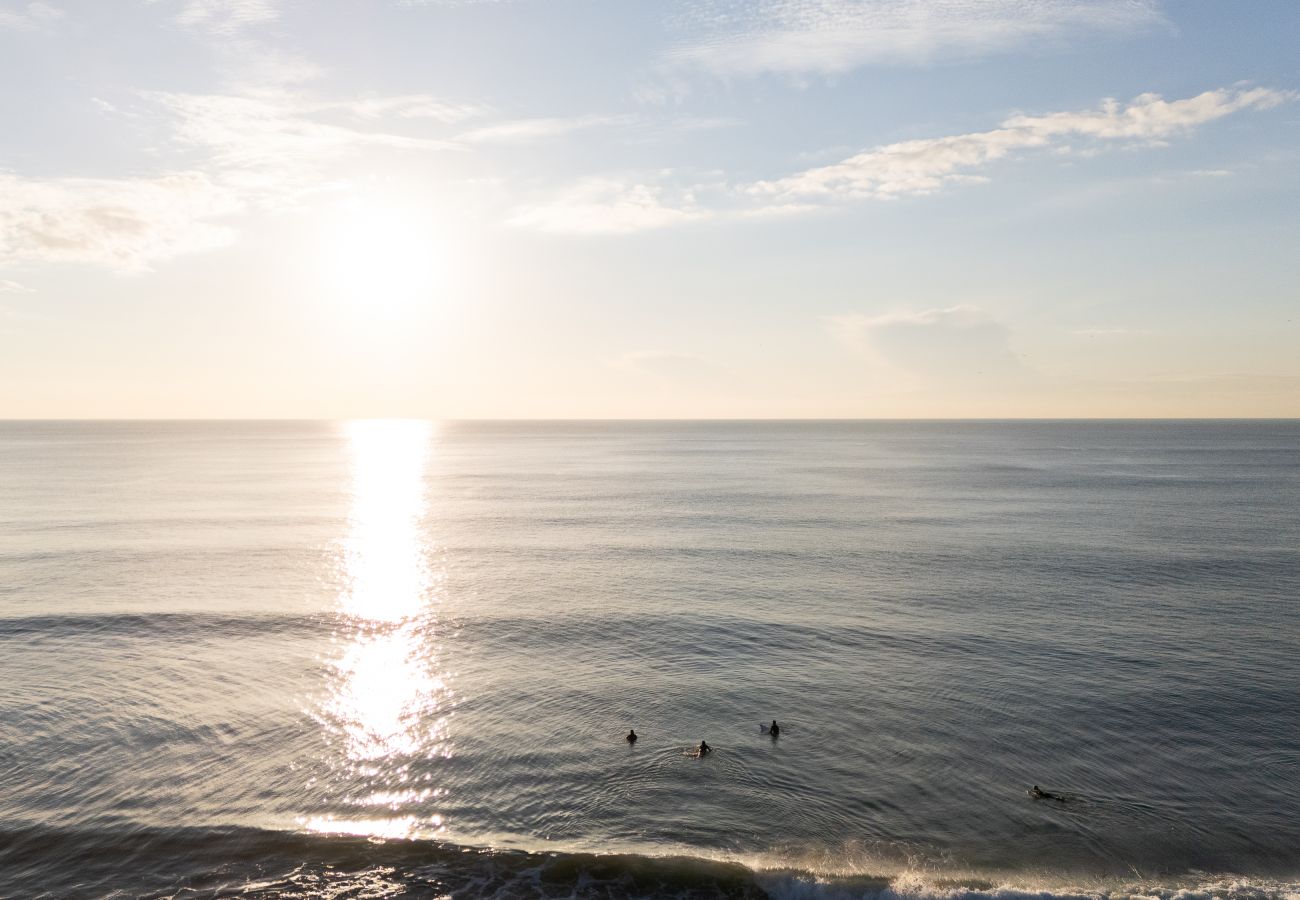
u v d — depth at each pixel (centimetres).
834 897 2391
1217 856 2577
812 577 6075
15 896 2394
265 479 14800
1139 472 15788
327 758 3222
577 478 15100
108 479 14488
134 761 3183
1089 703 3669
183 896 2406
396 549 7356
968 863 2547
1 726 3472
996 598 5419
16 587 5794
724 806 2864
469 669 4184
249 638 4684
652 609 5206
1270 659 4200
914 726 3456
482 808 2873
